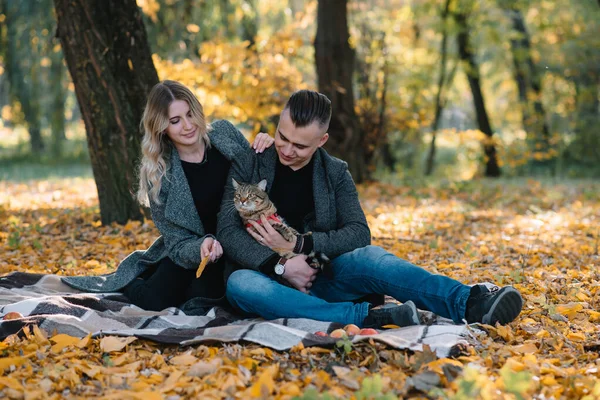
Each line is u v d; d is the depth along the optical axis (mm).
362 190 11812
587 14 19859
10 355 2975
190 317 3559
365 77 13984
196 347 3141
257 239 3586
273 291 3404
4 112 25203
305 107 3430
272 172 3762
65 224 7461
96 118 6922
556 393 2574
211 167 3885
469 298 3346
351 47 12297
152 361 2949
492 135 17484
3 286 4070
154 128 3676
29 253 5785
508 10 17875
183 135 3688
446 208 9672
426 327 3158
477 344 3096
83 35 6777
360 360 2938
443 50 17734
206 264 3654
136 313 3686
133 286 3996
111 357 3012
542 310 3779
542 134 19078
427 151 24094
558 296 4137
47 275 4242
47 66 18047
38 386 2652
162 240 4066
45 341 3113
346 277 3570
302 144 3486
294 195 3770
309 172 3771
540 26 18844
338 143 12312
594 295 4238
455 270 5051
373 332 3131
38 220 8023
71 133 26672
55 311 3484
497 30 17672
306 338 3029
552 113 20953
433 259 5684
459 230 7555
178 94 3662
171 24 13562
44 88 18828
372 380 2523
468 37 17234
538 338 3270
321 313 3377
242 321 3578
